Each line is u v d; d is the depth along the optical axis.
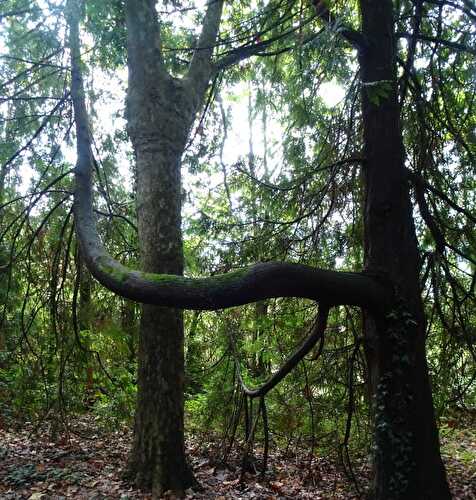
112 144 9.62
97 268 4.75
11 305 9.59
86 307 8.34
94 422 10.97
